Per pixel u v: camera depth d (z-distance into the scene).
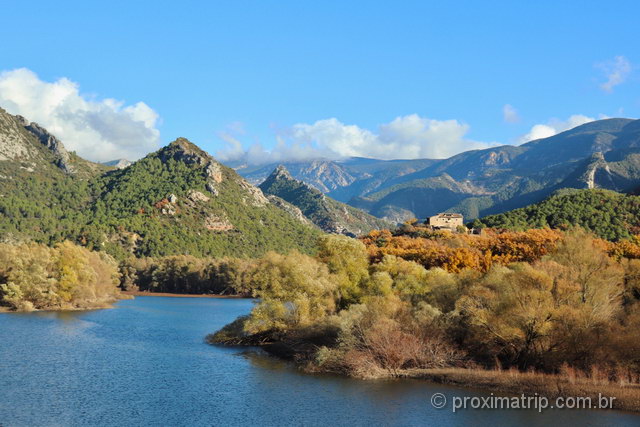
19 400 49.47
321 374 61.06
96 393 52.34
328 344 68.81
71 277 134.25
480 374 57.22
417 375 59.00
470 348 65.88
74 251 140.25
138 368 63.75
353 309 71.56
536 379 54.56
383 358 61.47
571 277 64.25
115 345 79.69
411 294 81.62
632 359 54.56
